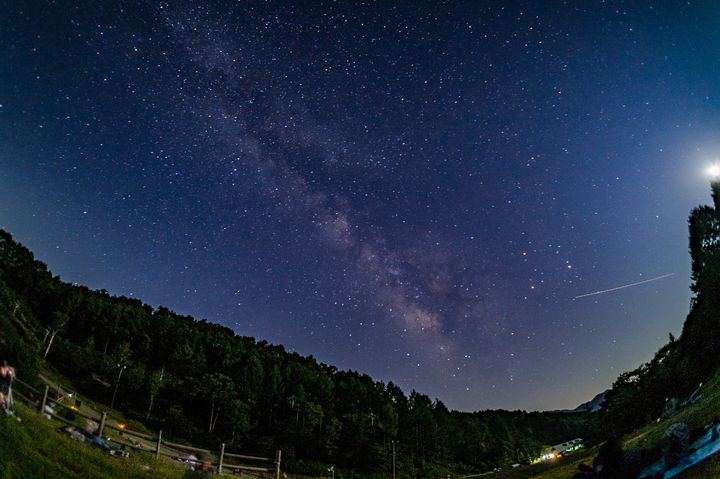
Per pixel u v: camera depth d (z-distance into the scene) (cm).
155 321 12794
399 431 11525
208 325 16600
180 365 10744
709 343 3875
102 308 11881
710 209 4528
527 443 14125
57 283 13175
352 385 13500
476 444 12444
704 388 3047
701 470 1734
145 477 1944
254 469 3008
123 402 7738
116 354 9006
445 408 16438
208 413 8981
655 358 5625
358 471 8356
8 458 1343
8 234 12862
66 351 9006
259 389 10512
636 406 4806
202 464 2778
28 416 1853
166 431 7219
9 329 4128
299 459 8062
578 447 5891
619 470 2048
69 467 1605
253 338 17338
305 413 9869
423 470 9425
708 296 4256
